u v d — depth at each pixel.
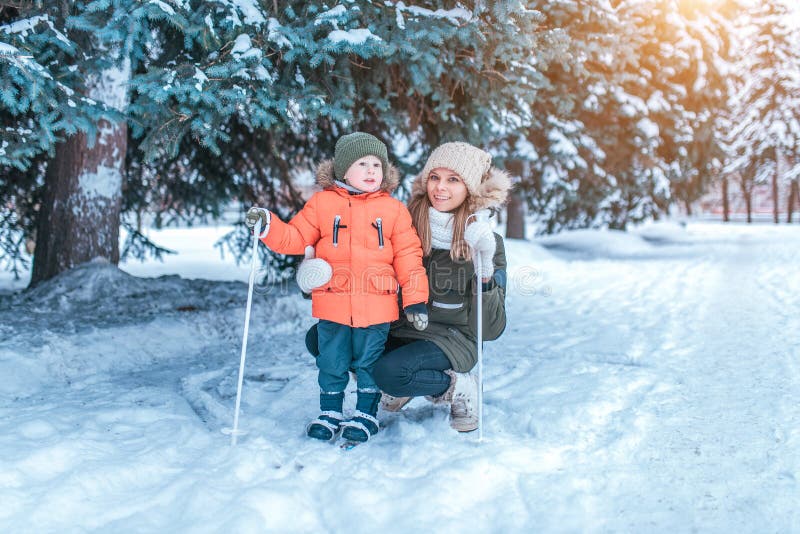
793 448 2.56
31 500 2.09
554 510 2.10
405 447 2.60
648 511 2.11
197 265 11.60
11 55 3.84
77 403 3.40
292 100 4.78
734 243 16.86
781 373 3.73
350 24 4.64
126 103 5.80
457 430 2.81
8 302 5.57
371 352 2.76
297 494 2.17
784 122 25.45
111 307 5.50
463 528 2.00
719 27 14.38
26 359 4.02
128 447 2.65
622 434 2.76
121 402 3.43
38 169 7.30
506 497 2.19
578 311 6.61
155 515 2.05
